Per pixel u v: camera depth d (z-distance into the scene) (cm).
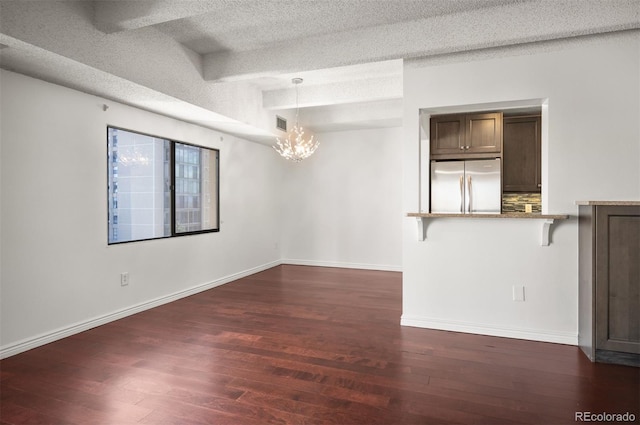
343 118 602
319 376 257
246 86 495
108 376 258
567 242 316
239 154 600
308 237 716
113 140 394
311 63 368
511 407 216
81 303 352
